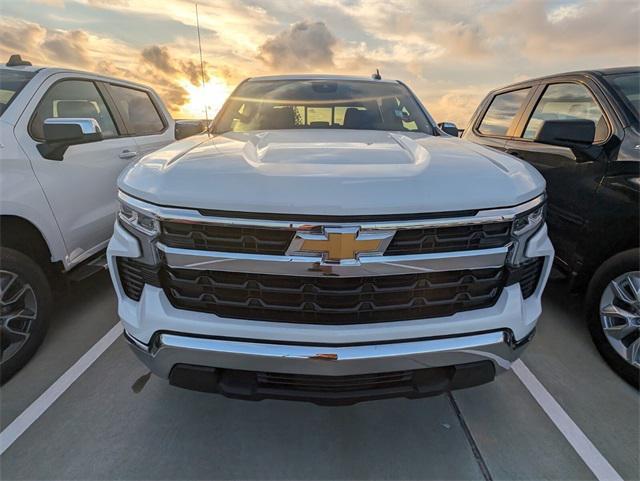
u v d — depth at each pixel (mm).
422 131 2633
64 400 2012
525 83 3758
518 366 2324
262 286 1356
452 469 1672
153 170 1496
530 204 1447
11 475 1616
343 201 1275
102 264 2852
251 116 2707
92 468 1655
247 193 1299
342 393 1464
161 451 1737
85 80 3143
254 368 1417
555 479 1635
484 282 1435
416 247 1332
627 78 2717
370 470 1665
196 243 1343
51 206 2436
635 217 2234
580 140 2428
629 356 2180
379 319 1398
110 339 2537
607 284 2312
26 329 2250
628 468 1685
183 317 1411
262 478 1624
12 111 2375
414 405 2016
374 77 3193
